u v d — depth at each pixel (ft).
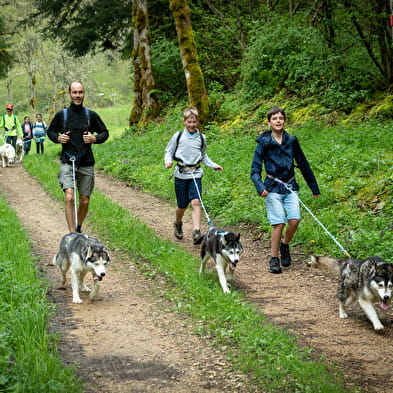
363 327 17.66
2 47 117.91
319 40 58.34
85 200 27.20
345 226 29.17
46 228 33.01
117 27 93.15
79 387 12.79
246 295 21.07
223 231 22.30
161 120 78.28
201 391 13.05
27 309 17.08
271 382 13.32
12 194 45.50
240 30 81.61
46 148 99.86
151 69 79.41
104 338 16.47
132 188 49.42
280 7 77.71
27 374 12.51
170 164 27.89
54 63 168.04
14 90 204.85
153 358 15.02
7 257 23.99
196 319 18.02
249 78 69.92
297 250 27.73
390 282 16.57
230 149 51.39
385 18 53.16
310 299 20.63
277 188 24.29
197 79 64.75
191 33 65.05
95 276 19.38
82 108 26.18
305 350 15.34
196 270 23.62
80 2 91.76
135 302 20.11
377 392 13.07
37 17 99.14
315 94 59.21
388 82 54.34
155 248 27.02
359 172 36.58
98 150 71.00
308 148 44.60
